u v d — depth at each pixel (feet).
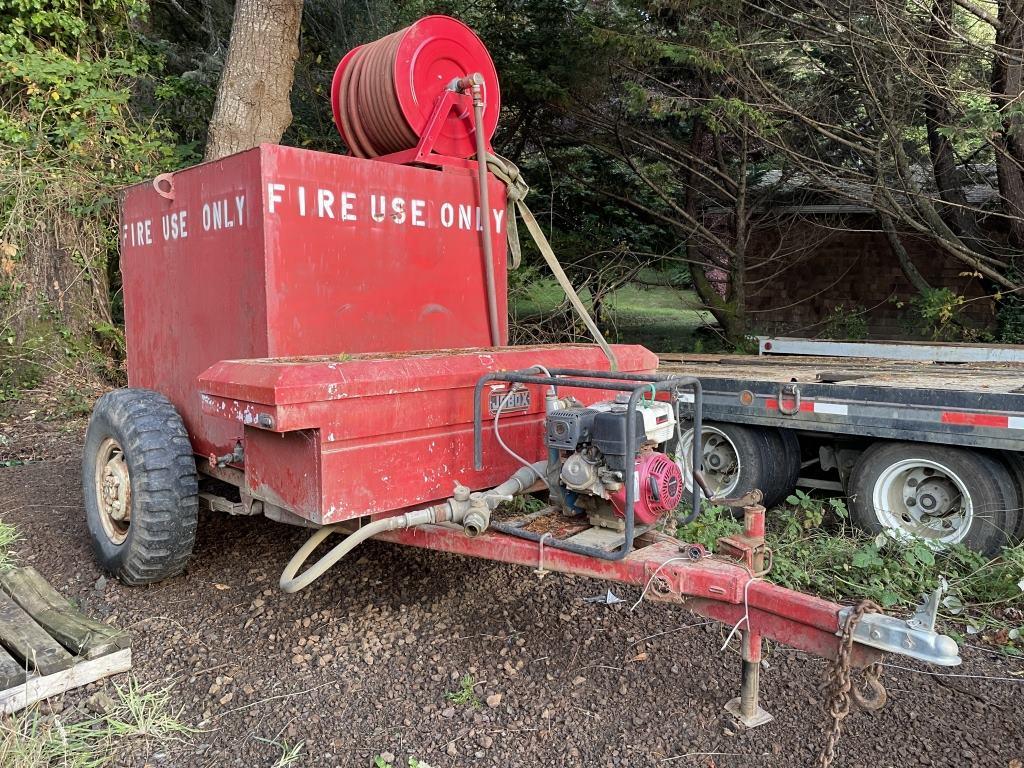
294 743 9.25
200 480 15.48
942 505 14.75
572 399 10.76
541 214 41.06
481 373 10.67
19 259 30.58
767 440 17.13
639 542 10.06
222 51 40.40
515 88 36.09
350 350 11.75
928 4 28.17
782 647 11.33
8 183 30.71
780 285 50.80
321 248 11.30
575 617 12.31
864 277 48.08
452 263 13.10
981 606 12.72
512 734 9.37
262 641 11.62
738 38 31.35
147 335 14.23
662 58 33.32
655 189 39.34
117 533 13.34
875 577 13.20
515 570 14.02
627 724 9.54
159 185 12.80
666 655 11.12
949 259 45.21
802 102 32.60
